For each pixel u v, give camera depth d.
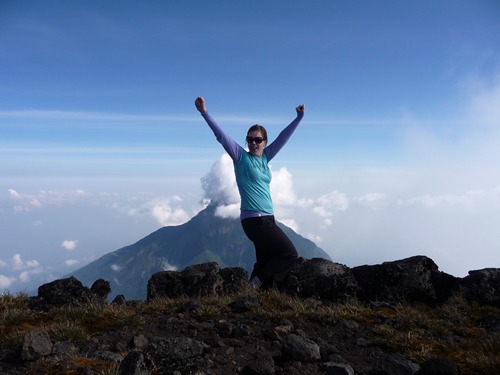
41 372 2.07
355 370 2.38
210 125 3.09
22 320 3.20
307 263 4.50
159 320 3.15
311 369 2.31
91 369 2.04
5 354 2.41
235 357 2.43
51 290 3.96
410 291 4.19
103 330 2.94
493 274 4.17
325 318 3.28
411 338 2.87
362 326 3.22
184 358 2.25
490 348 2.71
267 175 3.31
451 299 4.05
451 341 2.92
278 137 3.43
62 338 2.65
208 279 4.50
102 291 4.39
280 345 2.69
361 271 4.48
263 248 3.37
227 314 3.39
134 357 2.06
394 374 2.28
